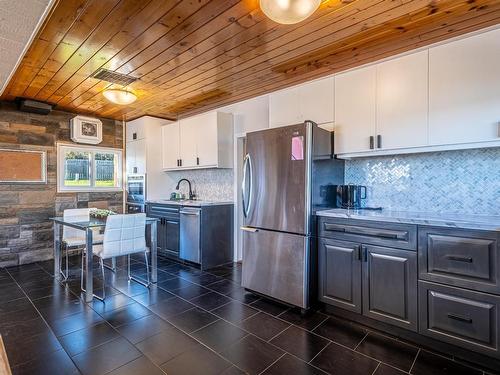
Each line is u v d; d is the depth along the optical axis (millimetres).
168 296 2965
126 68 2857
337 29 2170
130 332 2234
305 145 2537
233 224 4320
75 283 3324
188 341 2119
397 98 2445
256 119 4000
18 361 1854
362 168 3006
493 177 2297
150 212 4711
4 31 1822
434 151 2379
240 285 3312
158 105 4312
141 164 4891
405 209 2721
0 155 3932
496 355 1762
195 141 4426
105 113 4715
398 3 1851
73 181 4637
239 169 4316
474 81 2111
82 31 2133
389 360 1906
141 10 1885
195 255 3957
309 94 3012
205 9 1892
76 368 1793
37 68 2822
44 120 4332
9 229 4027
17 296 2914
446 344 1977
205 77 3150
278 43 2375
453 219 2029
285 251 2668
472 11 1942
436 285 1977
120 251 2992
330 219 2527
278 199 2730
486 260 1796
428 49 2303
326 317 2514
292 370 1801
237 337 2182
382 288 2221
